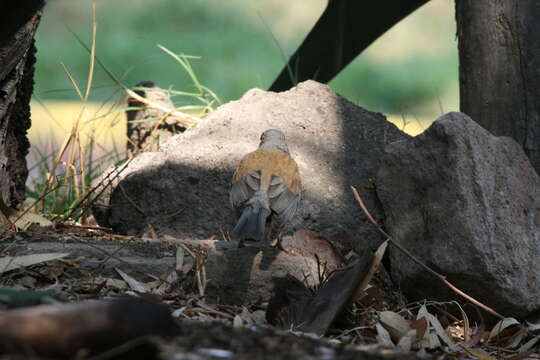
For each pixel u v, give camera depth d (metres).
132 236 11.09
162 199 11.24
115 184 11.84
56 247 9.60
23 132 11.29
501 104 10.70
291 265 9.62
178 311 8.37
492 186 9.64
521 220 9.66
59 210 13.18
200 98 15.22
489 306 9.50
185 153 11.46
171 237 10.91
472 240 9.27
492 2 10.72
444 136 9.83
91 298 8.38
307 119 11.75
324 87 12.20
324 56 15.43
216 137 11.62
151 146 14.40
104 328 5.04
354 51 15.46
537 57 10.49
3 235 10.12
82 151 13.50
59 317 5.01
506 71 10.65
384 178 10.50
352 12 14.63
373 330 8.80
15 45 9.34
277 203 9.31
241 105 12.00
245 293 9.51
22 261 8.82
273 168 9.60
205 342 5.81
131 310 5.12
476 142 9.79
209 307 9.02
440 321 9.64
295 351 5.87
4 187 10.80
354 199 11.01
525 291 9.27
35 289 8.39
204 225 11.02
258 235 8.67
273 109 11.91
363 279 8.71
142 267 9.37
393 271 10.24
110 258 9.44
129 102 15.30
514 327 9.52
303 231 10.16
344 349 6.22
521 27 10.52
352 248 10.61
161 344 5.59
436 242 9.60
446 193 9.65
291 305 8.67
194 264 9.52
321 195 10.97
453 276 9.42
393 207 10.34
